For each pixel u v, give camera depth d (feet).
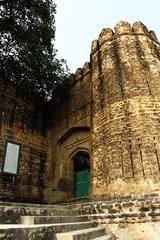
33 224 12.72
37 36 37.27
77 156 40.19
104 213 22.68
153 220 20.20
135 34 32.40
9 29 35.81
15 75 39.91
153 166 22.63
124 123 26.21
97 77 33.04
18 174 36.78
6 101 40.22
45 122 44.52
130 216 21.30
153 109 26.12
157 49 32.81
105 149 26.76
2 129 37.76
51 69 40.34
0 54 36.63
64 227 14.17
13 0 35.63
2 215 12.73
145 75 28.55
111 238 20.17
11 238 9.11
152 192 21.40
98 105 30.68
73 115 40.70
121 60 30.40
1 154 36.11
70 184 38.52
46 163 41.24
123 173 23.73
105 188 24.76
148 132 24.58
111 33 34.06
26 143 39.96
